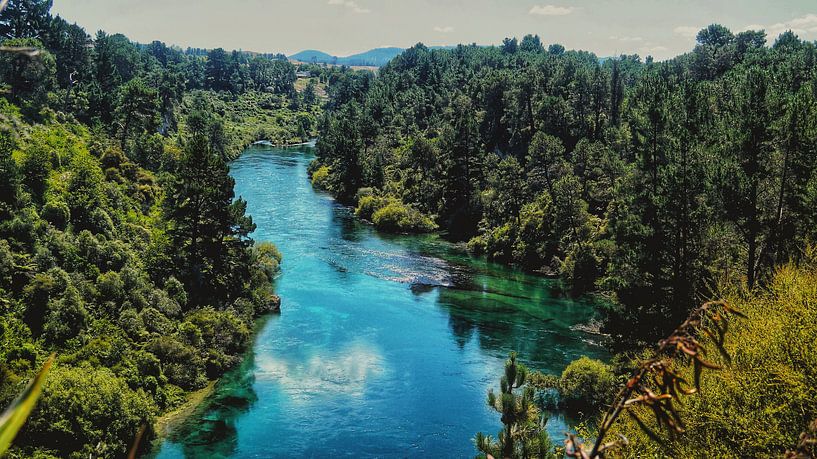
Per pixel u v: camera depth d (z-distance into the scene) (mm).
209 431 40719
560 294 71375
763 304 25703
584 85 123062
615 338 42656
